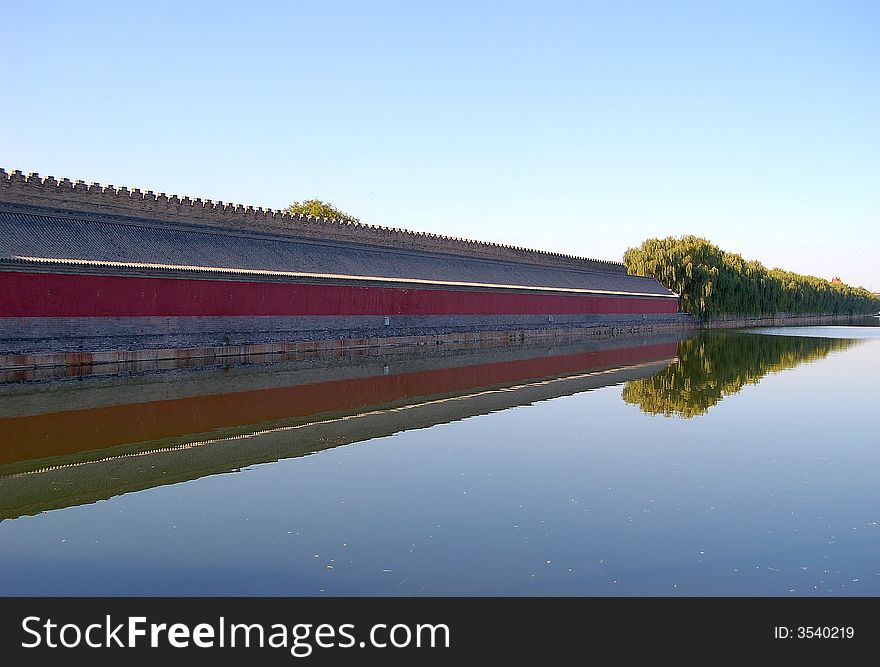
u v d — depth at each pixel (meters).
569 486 18.91
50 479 18.89
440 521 16.08
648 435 25.45
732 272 122.06
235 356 45.84
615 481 19.44
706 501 17.81
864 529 15.96
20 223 40.28
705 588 13.02
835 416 29.72
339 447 22.92
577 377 43.69
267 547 14.47
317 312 54.69
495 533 15.40
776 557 14.38
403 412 29.58
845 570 13.80
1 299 36.00
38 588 12.71
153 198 50.16
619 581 13.25
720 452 22.95
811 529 15.94
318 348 51.91
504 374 44.81
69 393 32.22
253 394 33.44
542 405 32.00
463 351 63.06
